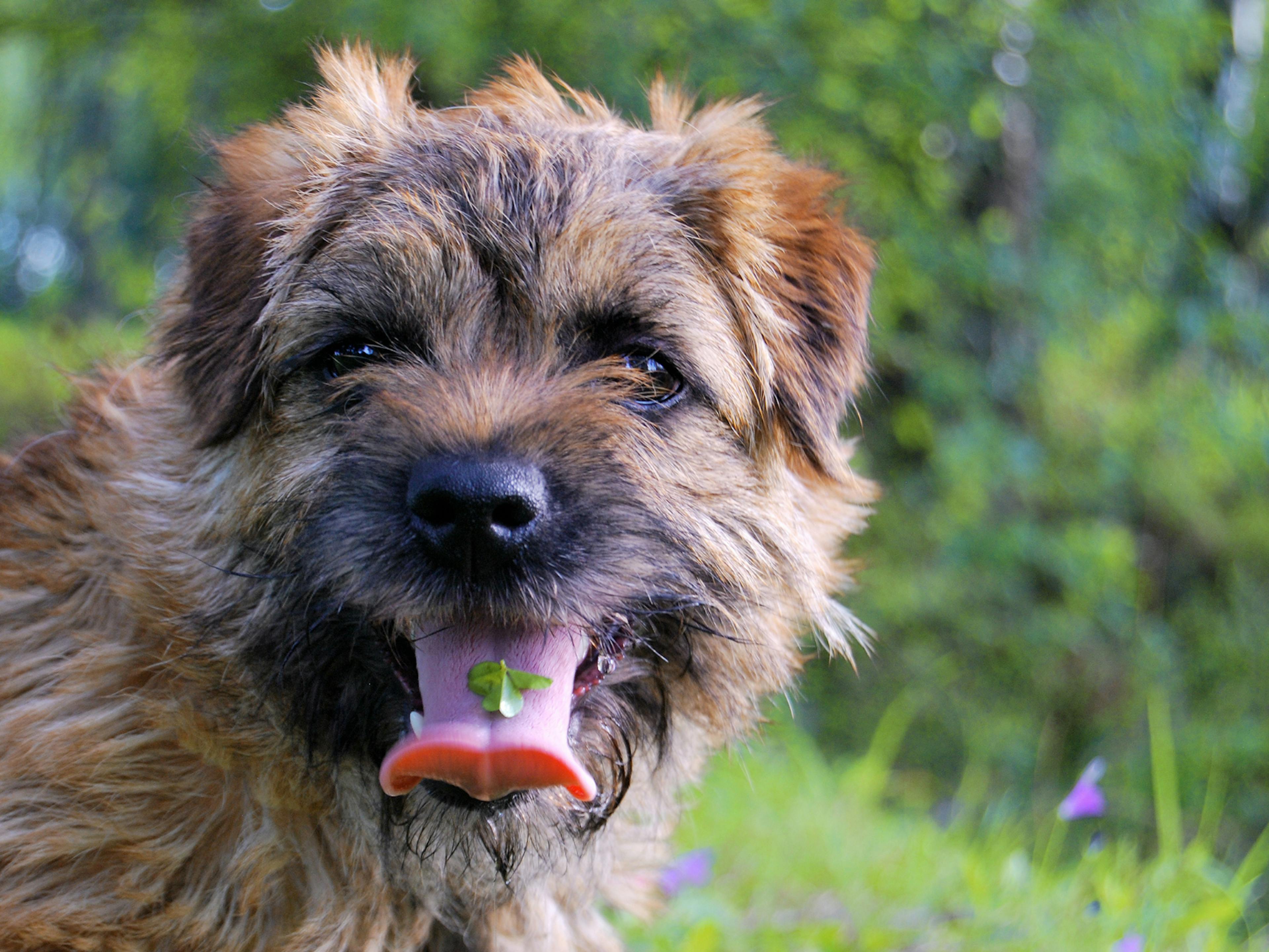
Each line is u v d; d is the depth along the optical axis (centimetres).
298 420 63
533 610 61
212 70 146
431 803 63
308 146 66
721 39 134
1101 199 171
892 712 144
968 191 178
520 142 64
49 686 63
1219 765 151
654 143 67
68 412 68
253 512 62
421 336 63
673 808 69
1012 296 168
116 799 62
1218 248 195
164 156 158
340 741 63
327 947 62
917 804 136
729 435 65
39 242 398
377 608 61
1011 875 78
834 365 68
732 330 65
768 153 70
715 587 64
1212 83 198
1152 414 188
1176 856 77
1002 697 169
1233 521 194
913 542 172
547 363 62
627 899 69
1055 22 151
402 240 62
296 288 63
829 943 74
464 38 125
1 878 62
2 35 166
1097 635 176
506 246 62
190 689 62
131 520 63
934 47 142
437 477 60
